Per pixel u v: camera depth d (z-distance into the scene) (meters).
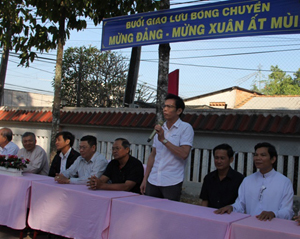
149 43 5.00
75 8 6.78
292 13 4.03
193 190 6.46
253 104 17.19
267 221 2.68
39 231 4.12
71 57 18.33
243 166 5.98
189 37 4.68
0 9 7.25
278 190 3.14
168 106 3.67
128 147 4.16
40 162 5.28
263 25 4.18
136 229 3.06
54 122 6.90
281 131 5.42
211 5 4.52
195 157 6.52
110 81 18.72
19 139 9.33
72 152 5.13
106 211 3.30
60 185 3.86
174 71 5.61
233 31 4.36
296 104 16.17
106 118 7.58
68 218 3.59
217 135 6.26
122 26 5.25
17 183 4.18
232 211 3.00
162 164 3.69
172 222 2.85
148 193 3.76
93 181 3.68
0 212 4.29
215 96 21.64
